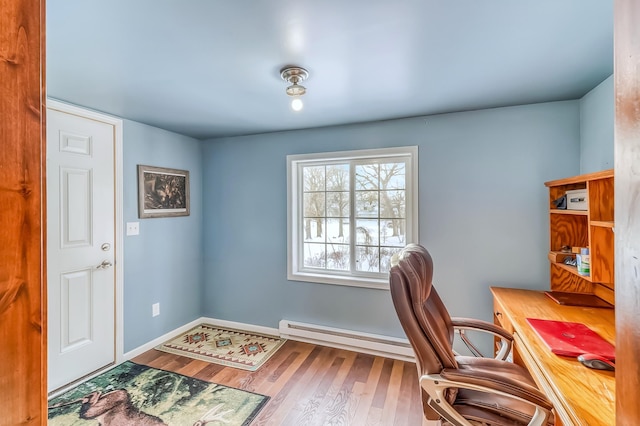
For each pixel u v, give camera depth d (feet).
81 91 6.19
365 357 8.29
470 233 7.60
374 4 3.54
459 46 4.54
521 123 7.15
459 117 7.66
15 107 1.57
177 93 6.32
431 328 4.02
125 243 8.16
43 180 1.71
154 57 4.80
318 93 6.38
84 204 7.28
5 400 1.55
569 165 6.80
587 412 2.83
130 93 6.33
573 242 6.44
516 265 7.23
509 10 3.68
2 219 1.53
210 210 10.70
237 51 4.64
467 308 7.63
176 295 9.77
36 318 1.68
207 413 6.00
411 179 8.22
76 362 7.11
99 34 4.12
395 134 8.29
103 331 7.69
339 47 4.54
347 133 8.82
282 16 3.76
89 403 6.30
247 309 10.23
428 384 3.86
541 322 4.87
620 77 1.34
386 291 8.52
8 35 1.54
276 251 9.82
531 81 5.81
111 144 7.86
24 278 1.62
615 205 1.37
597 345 4.05
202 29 4.02
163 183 9.27
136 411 6.05
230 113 7.72
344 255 9.32
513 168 7.23
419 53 4.74
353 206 9.14
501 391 3.55
